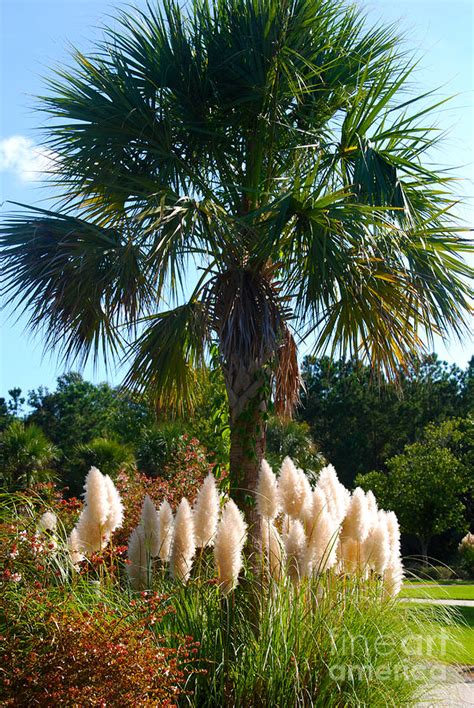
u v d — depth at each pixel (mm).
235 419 6203
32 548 3393
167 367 7262
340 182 7078
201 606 4641
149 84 6500
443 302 6184
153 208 5578
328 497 5820
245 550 5715
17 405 42906
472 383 39562
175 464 11820
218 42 6527
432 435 29906
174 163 6680
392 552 5965
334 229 5672
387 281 6172
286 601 4672
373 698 4250
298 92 6684
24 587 3311
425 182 6477
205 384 8117
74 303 5953
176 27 6508
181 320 6773
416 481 27406
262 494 5297
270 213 6488
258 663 4191
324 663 4141
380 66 6957
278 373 7160
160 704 3117
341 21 6934
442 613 5484
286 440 22859
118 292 5746
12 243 5984
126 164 6523
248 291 6129
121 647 3020
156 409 7961
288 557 4848
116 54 6512
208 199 6098
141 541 4828
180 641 4023
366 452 38375
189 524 4766
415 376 7223
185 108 6656
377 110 6508
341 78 6977
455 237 6309
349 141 6652
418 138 6531
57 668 2881
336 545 5492
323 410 38812
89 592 3783
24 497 3920
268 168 6832
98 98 6383
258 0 6480
